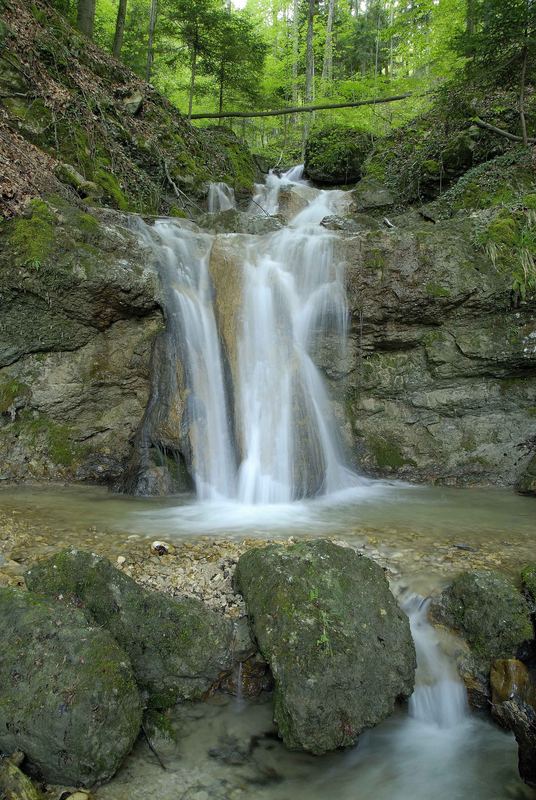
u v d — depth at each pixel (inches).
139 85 547.2
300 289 314.2
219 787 118.6
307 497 268.5
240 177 602.5
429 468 305.9
